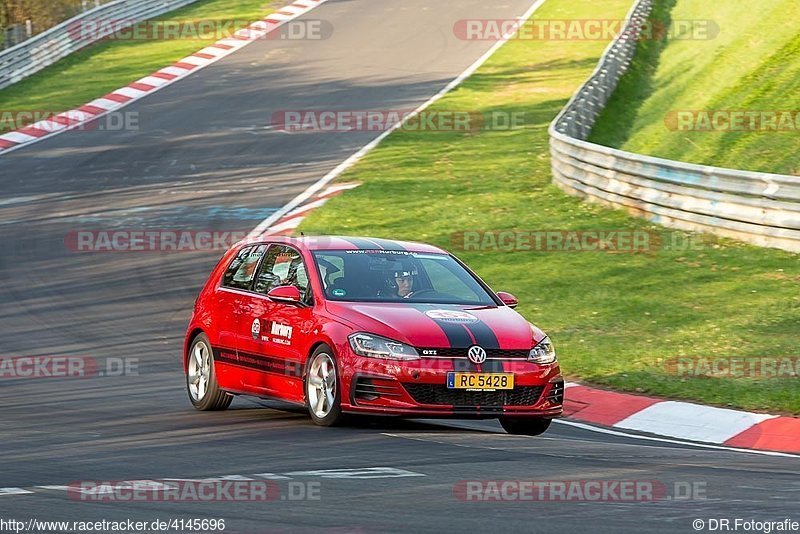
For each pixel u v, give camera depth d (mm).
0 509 24250
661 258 65875
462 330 35750
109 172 101750
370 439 34188
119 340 57156
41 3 161125
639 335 52688
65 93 132625
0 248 79062
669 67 126312
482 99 127000
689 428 39438
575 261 67375
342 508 24766
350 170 99125
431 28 162375
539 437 36156
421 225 79625
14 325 60406
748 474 29875
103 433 35625
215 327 40938
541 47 151875
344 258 39062
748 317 53906
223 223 84188
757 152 82062
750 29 117750
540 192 86500
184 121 120125
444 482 27688
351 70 141125
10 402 43062
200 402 41188
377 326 35594
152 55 149500
